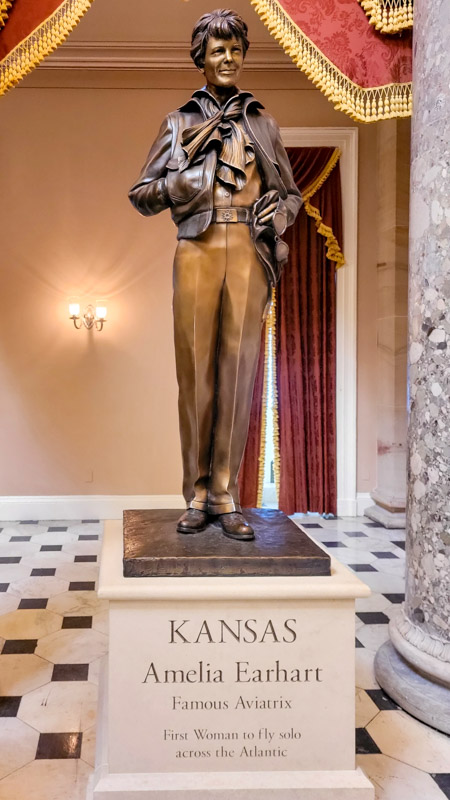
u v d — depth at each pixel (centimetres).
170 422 685
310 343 688
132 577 200
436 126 259
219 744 200
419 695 265
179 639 197
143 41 633
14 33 315
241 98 231
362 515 704
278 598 196
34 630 363
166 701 198
